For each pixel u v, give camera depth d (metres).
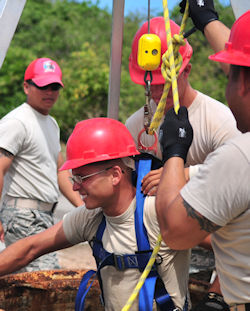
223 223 1.46
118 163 1.99
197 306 2.17
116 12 3.11
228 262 1.56
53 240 2.23
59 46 17.97
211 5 2.09
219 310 2.14
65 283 2.62
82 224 2.16
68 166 1.97
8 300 2.50
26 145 3.46
